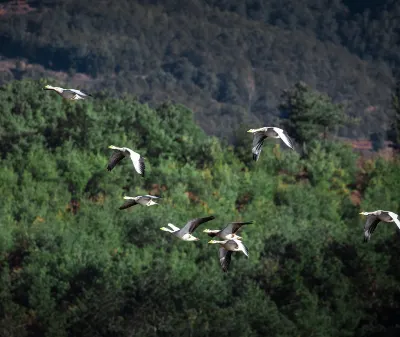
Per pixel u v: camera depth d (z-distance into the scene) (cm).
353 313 7631
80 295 7956
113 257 8450
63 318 7494
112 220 9044
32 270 8169
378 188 10738
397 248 8481
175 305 7450
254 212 9469
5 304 7675
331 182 11350
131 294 7594
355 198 11412
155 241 8625
